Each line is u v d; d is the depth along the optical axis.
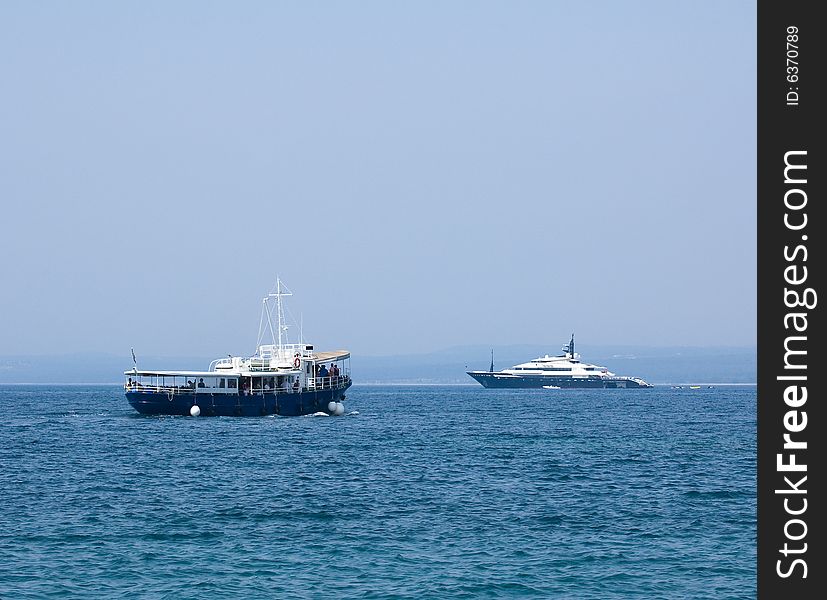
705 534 151.62
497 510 172.75
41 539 148.00
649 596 119.75
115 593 120.50
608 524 159.38
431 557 136.75
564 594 120.31
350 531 153.88
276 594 120.19
